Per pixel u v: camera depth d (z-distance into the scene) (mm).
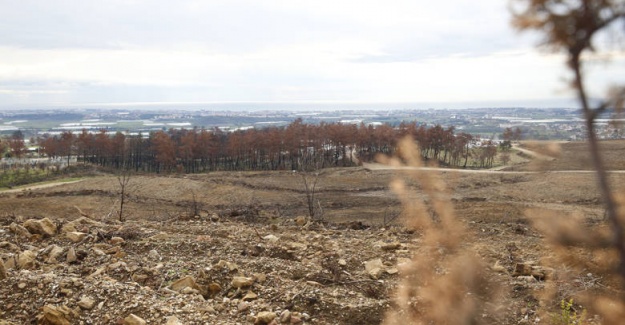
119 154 73750
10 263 8898
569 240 1676
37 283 7570
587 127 1484
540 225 1784
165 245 10414
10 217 13219
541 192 34188
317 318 7188
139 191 41812
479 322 2023
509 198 34062
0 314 6930
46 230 11125
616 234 1540
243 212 18688
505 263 9328
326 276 8797
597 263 1604
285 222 15734
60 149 74438
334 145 65250
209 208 35438
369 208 33156
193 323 6750
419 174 2045
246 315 7246
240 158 73938
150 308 7012
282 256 10273
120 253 9781
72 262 9461
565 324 5348
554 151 1547
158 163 69688
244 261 9445
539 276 8273
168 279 8617
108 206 35844
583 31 1431
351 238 12234
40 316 6691
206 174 53719
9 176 61656
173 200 38625
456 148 60250
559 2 1462
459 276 2070
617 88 1431
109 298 7320
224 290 8297
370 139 62125
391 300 7402
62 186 45000
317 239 11812
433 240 2092
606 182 1488
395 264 9617
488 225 13789
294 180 47312
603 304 2021
